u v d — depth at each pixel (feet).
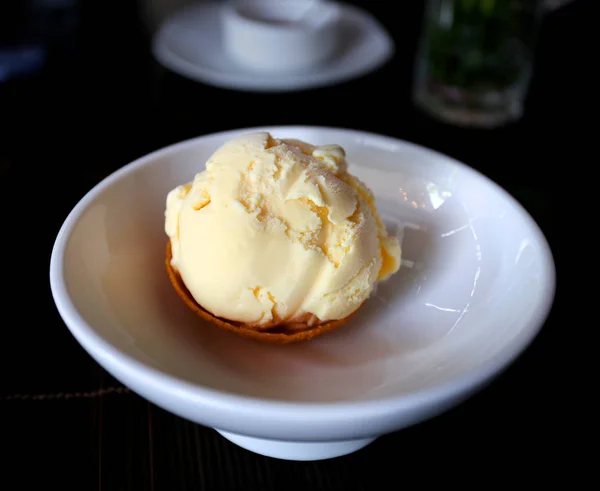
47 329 0.67
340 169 0.62
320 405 0.43
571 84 1.27
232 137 0.73
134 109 1.13
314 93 1.21
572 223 0.90
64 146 1.01
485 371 0.47
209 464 0.56
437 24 1.11
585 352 0.69
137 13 1.65
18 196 0.87
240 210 0.57
